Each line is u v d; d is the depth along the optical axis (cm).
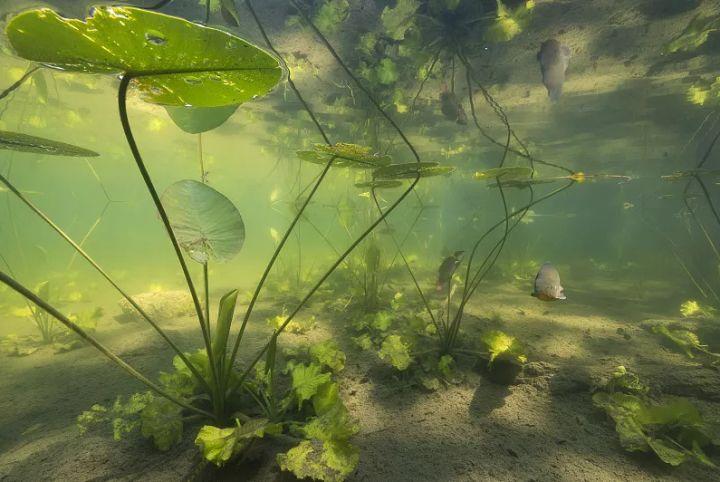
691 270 980
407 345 343
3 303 680
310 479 206
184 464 217
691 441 244
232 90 147
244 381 270
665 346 415
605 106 1041
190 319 538
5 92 259
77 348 425
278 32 634
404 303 581
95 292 830
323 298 611
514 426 272
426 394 314
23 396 308
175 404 244
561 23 598
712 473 226
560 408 295
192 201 204
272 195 715
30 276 874
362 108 813
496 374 337
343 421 214
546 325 493
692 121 1188
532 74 771
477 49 576
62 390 315
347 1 568
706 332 439
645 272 1088
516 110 1070
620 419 260
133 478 206
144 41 116
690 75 799
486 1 503
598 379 317
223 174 2658
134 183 3853
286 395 285
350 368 356
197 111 240
